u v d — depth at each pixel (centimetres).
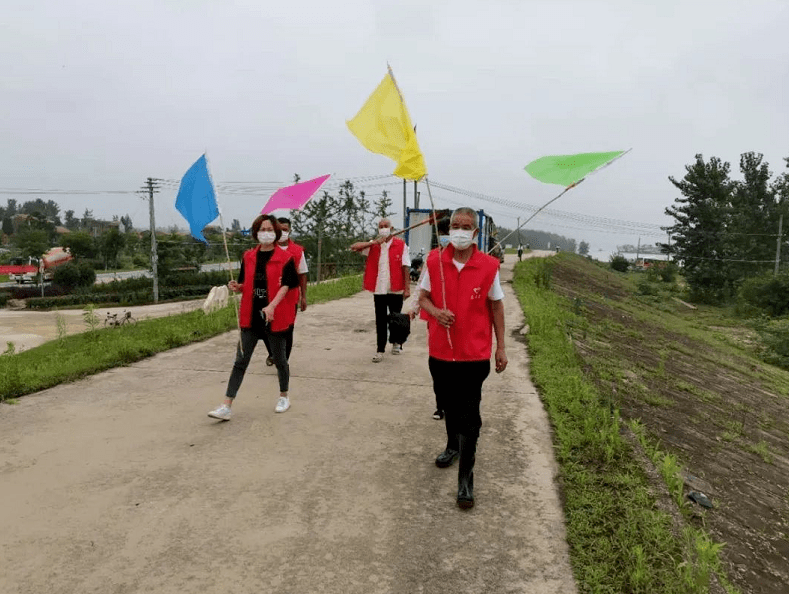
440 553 297
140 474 380
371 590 267
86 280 5228
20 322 2916
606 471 400
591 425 461
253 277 484
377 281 704
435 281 353
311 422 486
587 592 270
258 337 496
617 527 328
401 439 452
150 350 732
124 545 298
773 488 654
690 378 1261
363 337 876
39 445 427
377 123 400
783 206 5266
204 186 518
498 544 307
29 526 314
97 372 640
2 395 539
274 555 293
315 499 351
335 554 294
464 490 343
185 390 573
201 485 366
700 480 536
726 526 445
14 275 6303
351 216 3186
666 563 297
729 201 5028
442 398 369
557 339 871
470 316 346
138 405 524
